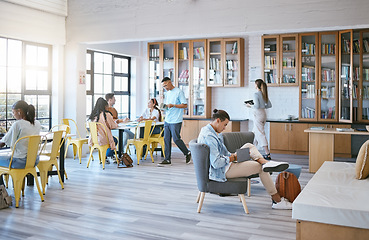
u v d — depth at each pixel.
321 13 6.63
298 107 9.66
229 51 10.04
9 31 7.48
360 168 4.31
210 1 7.43
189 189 5.84
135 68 11.44
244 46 10.09
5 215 4.55
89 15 8.62
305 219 3.31
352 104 8.56
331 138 7.00
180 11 7.71
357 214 3.14
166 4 7.84
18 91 8.14
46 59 8.78
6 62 7.85
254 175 4.96
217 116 4.73
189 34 7.64
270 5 6.95
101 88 10.41
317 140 7.09
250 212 4.68
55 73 8.84
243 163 4.68
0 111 7.77
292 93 9.70
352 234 3.20
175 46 10.58
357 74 8.59
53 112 8.89
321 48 9.05
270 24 6.97
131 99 11.53
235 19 7.24
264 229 4.07
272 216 4.52
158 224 4.23
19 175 4.93
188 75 10.48
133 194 5.54
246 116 10.23
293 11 6.80
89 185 6.09
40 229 4.07
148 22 8.03
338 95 8.94
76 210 4.75
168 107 7.71
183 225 4.20
